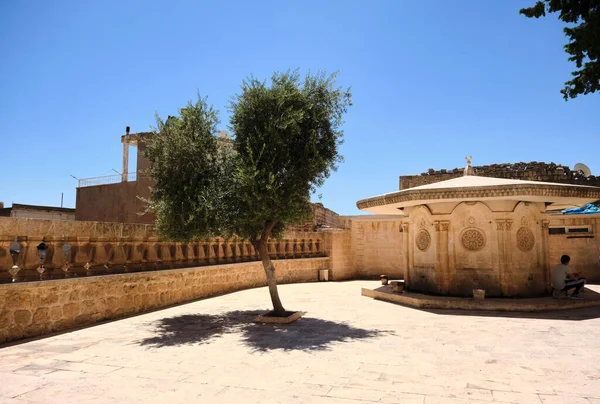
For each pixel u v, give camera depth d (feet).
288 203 32.01
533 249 41.81
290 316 33.40
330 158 34.01
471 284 41.24
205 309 39.75
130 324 32.55
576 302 37.76
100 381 18.98
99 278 33.42
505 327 30.17
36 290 28.37
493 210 40.86
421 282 44.80
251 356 23.13
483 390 17.44
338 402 16.22
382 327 30.71
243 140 33.50
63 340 27.09
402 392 17.28
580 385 18.01
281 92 32.50
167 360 22.43
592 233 60.39
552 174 87.45
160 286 40.88
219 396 16.99
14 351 24.29
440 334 28.17
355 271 71.82
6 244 27.58
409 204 44.98
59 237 31.17
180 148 32.37
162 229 34.30
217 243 52.47
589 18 30.27
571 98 33.24
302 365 21.30
